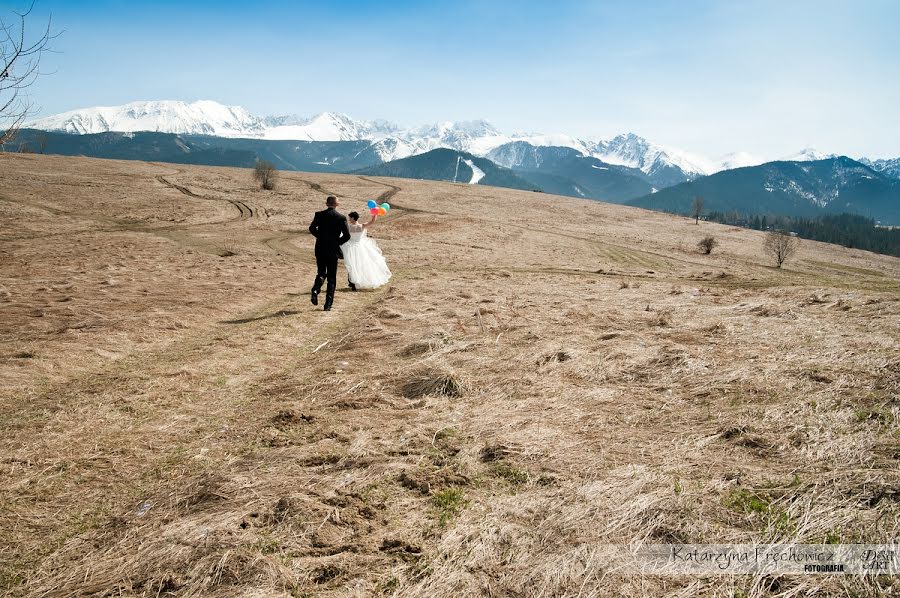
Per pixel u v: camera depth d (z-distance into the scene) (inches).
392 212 2418.8
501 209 2898.6
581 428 177.6
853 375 209.9
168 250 1043.3
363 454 165.2
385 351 303.3
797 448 151.3
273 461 164.1
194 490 147.6
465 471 150.3
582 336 313.6
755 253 2281.0
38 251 951.6
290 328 393.1
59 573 114.8
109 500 146.4
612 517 122.4
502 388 223.8
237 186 2878.9
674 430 171.9
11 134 255.6
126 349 321.1
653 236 2474.2
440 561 110.7
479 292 580.7
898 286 796.6
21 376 255.4
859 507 119.2
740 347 268.1
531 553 111.7
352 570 109.4
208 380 259.9
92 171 2883.9
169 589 107.0
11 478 157.0
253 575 107.4
